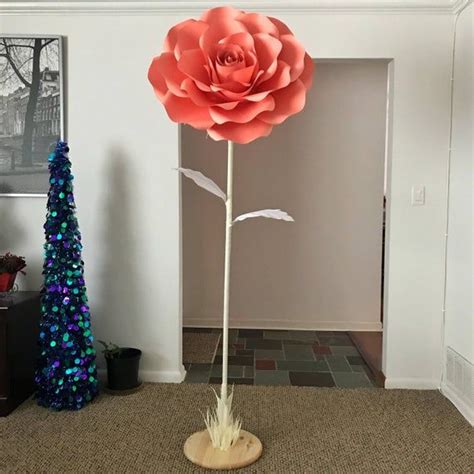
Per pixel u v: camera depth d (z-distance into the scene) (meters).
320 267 4.41
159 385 2.96
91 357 2.68
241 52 1.76
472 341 2.53
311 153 4.34
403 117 2.87
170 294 3.02
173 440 2.29
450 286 2.84
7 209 3.01
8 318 2.52
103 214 3.00
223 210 4.43
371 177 4.33
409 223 2.91
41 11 2.89
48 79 2.92
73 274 2.61
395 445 2.26
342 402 2.73
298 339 4.11
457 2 2.70
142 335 3.04
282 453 2.18
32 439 2.29
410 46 2.84
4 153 2.96
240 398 2.78
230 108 1.74
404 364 2.97
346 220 4.37
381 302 4.40
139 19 2.91
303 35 2.87
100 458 2.13
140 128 2.95
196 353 3.69
